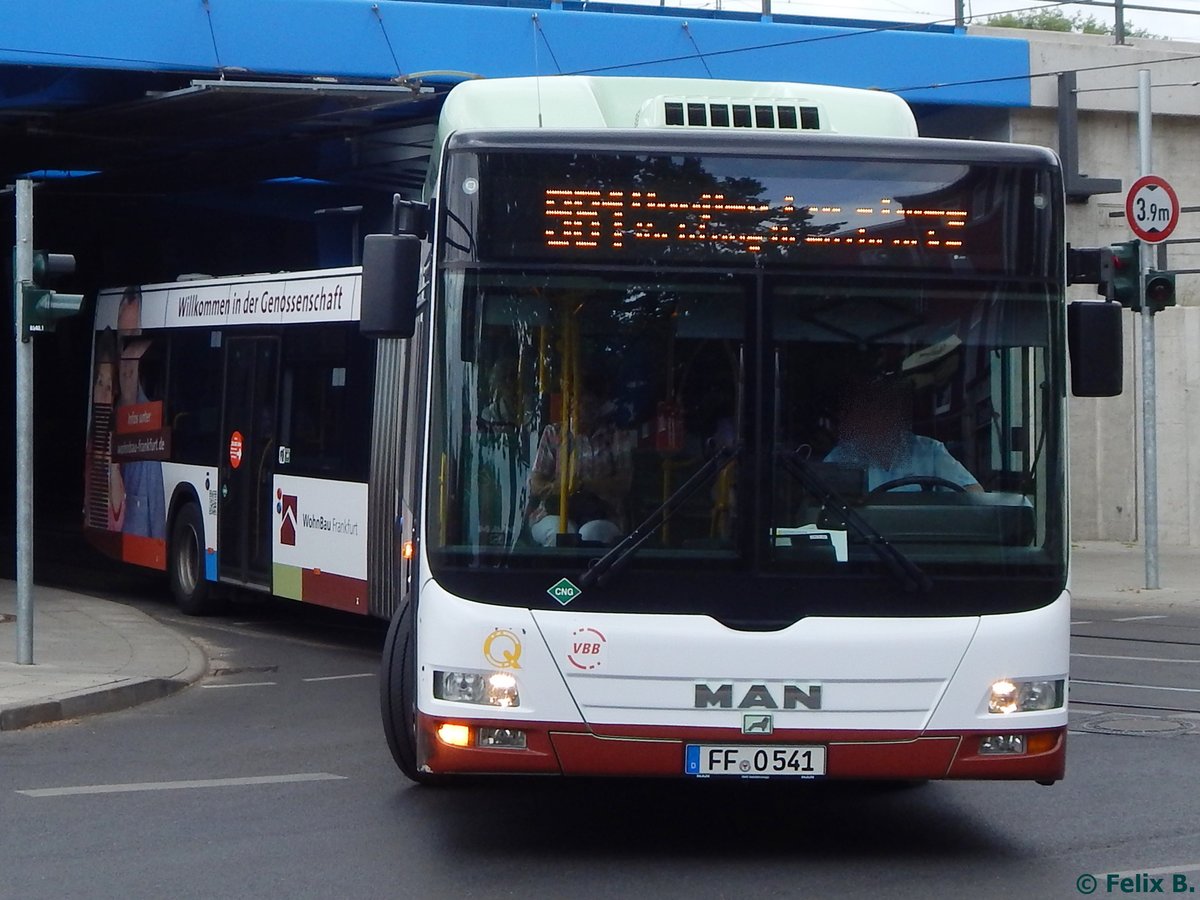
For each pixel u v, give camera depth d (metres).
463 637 7.31
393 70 21.69
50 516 35.84
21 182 13.27
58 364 41.56
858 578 7.37
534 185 7.58
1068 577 7.55
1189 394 25.91
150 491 19.19
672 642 7.26
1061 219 7.73
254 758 10.32
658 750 7.26
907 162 7.68
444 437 7.46
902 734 7.32
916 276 7.62
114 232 35.88
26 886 7.25
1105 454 26.27
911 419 7.51
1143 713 11.80
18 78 20.86
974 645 7.37
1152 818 8.63
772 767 7.27
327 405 15.34
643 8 24.94
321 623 17.95
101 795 9.19
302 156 25.39
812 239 7.61
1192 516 25.94
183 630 17.09
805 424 7.48
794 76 24.27
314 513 15.43
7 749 10.62
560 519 7.38
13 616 16.33
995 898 7.12
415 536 7.92
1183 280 27.17
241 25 20.86
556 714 7.27
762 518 7.39
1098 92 26.22
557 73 22.75
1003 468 7.54
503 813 8.80
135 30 20.33
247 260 35.72
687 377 7.49
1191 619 18.14
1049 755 7.43
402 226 7.98
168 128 22.97
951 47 25.28
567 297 7.54
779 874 7.54
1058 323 7.65
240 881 7.34
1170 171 26.98
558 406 7.47
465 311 7.52
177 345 18.67
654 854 7.93
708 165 7.62
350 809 8.84
